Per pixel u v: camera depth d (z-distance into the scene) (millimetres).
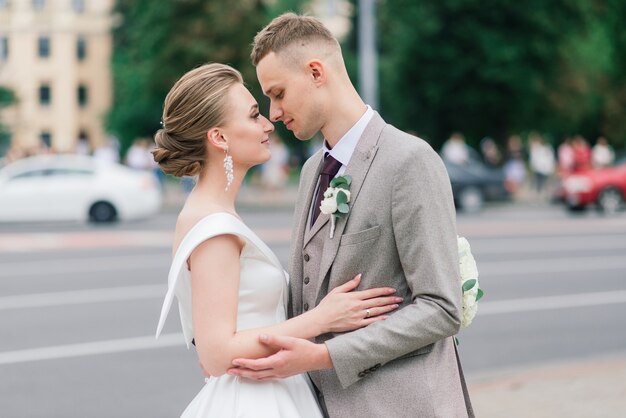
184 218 3049
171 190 36531
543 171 30516
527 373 7387
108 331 9758
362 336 2871
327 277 3037
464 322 3146
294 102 3035
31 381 7715
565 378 7133
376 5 47469
